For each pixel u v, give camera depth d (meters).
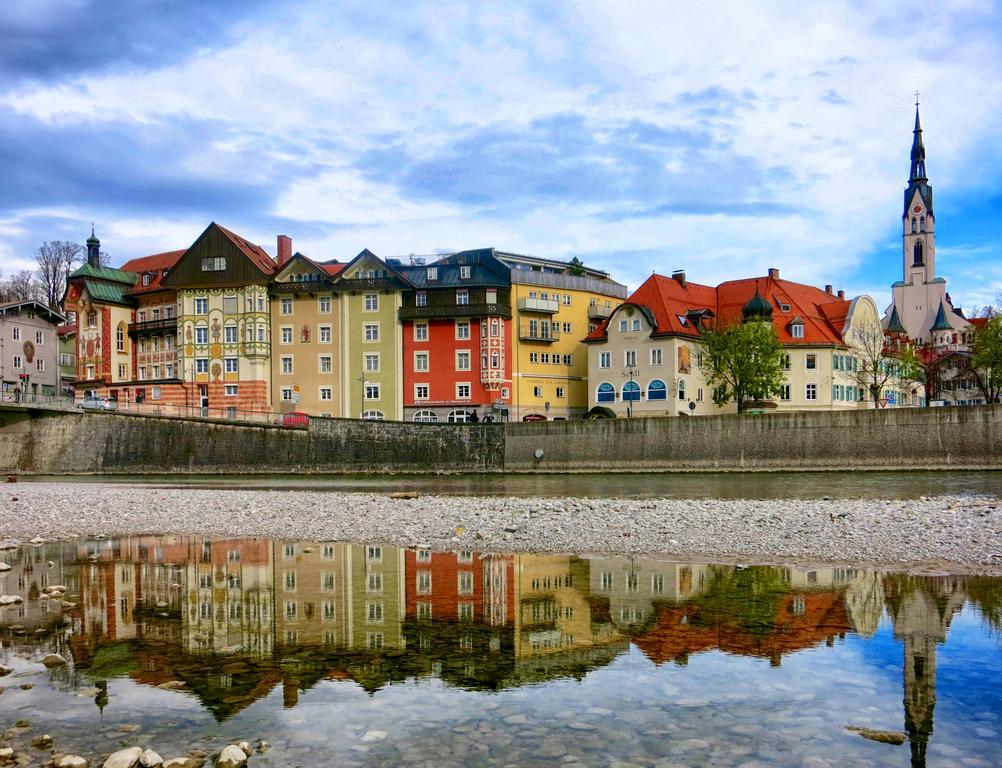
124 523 34.84
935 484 52.25
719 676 12.27
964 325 166.12
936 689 11.53
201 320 95.00
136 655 13.52
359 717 10.55
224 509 39.38
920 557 23.30
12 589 19.73
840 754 9.26
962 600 17.55
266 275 93.88
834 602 17.50
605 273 115.38
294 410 93.88
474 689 11.73
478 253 101.88
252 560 24.47
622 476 68.06
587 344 93.88
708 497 47.28
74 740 9.71
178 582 20.62
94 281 101.38
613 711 10.76
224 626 15.62
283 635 14.89
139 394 96.81
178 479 72.81
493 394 90.50
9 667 12.77
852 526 28.88
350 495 47.94
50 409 81.69
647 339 88.88
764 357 82.75
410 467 75.62
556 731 10.04
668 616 16.34
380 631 15.20
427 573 21.80
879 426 65.25
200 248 94.88
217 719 10.48
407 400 92.31
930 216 170.00
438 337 92.06
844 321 94.69
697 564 22.91
